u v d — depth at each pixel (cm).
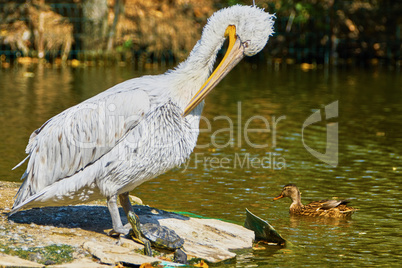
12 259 709
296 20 3709
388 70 3416
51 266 709
